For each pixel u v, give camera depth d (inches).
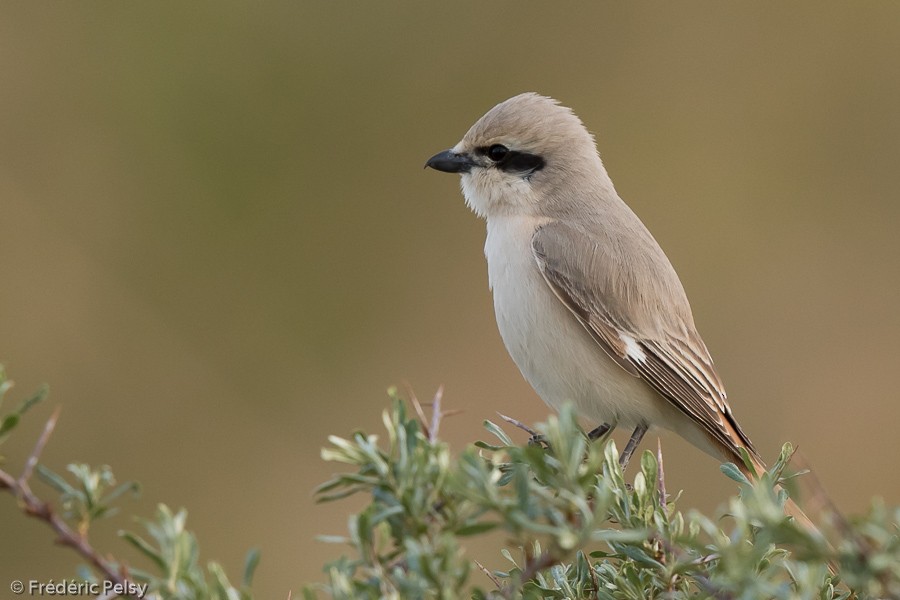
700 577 189.8
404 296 569.3
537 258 351.3
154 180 559.5
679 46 604.4
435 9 593.3
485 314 561.6
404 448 170.6
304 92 578.6
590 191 369.1
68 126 556.7
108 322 531.5
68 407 511.8
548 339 352.2
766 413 562.6
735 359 579.8
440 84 590.6
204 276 551.5
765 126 603.5
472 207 377.4
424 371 553.6
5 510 439.5
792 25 604.1
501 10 594.2
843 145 601.0
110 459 505.0
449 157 372.8
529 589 208.7
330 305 560.1
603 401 355.6
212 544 484.7
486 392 549.3
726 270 593.3
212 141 569.3
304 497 501.0
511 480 199.0
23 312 527.5
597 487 196.7
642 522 195.2
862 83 600.7
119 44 564.4
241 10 575.5
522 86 595.8
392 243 576.4
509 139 364.8
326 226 571.8
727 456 357.1
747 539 189.9
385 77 586.2
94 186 552.4
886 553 147.2
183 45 570.6
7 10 557.0
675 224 600.7
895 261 588.7
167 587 166.7
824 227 596.7
